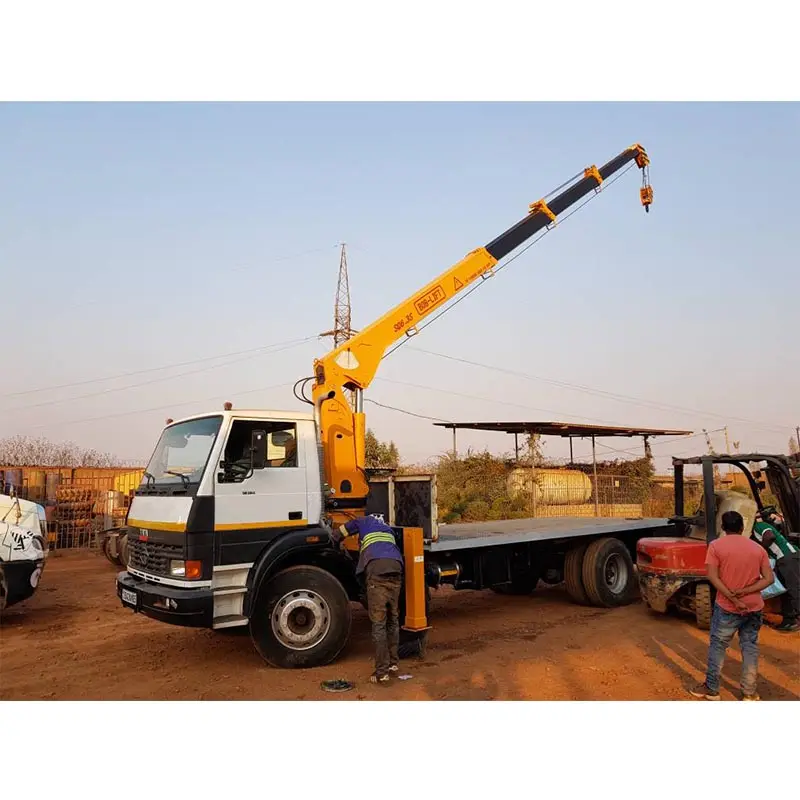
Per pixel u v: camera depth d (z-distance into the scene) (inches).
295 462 301.6
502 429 948.0
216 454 277.9
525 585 467.2
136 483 816.3
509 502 907.4
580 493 950.4
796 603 330.0
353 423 388.5
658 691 247.0
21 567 370.9
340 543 304.5
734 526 238.2
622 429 935.7
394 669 267.9
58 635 348.5
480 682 260.7
